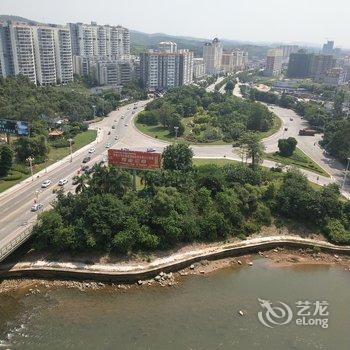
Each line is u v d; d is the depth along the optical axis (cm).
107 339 6638
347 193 12762
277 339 6794
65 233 8619
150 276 8531
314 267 9400
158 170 10619
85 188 9856
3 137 16362
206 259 9300
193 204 10331
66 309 7381
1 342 6519
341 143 16512
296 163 15762
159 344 6569
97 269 8400
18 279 8219
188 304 7688
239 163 13788
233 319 7275
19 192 11431
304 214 10862
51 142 16725
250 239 10156
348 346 6700
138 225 9200
